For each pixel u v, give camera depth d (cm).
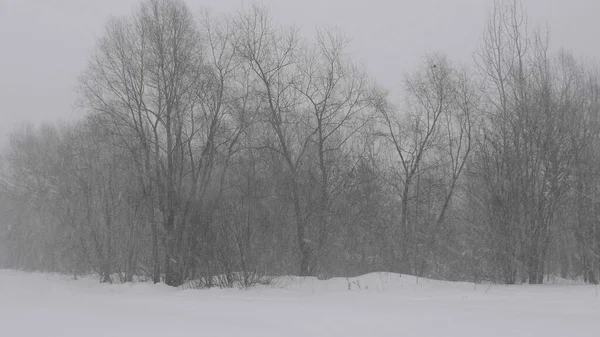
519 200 2283
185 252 2466
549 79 2389
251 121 2630
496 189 2316
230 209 2239
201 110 2686
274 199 2486
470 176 2531
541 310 1227
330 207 2631
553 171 2269
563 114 2302
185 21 2653
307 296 1741
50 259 4116
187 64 2619
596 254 2245
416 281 2006
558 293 1653
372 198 2850
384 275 2095
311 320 1073
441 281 2056
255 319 1101
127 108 2666
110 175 2891
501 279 2230
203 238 2308
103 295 1858
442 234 2559
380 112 3041
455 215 2709
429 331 931
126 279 2759
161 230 2666
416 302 1455
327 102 2727
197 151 2708
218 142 2670
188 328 976
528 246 2241
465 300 1500
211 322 1055
